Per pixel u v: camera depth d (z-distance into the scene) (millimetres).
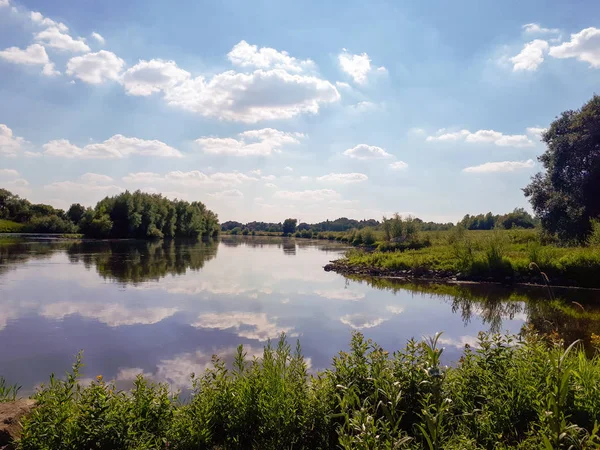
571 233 29828
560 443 3262
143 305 14391
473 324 12297
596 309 15031
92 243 51750
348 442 3340
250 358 8500
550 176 31062
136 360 8523
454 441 3828
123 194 67562
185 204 85375
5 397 6301
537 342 5652
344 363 5051
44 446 3518
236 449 4109
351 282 22328
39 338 10195
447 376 4883
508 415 4285
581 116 29547
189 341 9922
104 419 3807
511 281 22188
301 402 4492
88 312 13180
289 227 141750
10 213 80062
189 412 4445
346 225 144500
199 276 22875
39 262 28078
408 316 13391
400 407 4395
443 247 33375
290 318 12609
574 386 4387
